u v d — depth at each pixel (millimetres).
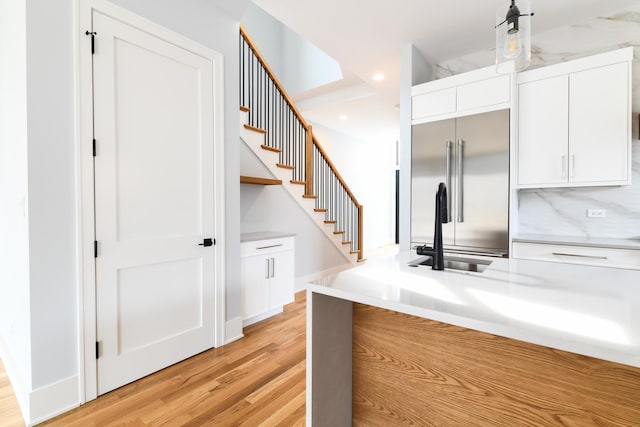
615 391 835
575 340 660
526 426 958
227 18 2547
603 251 2283
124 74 1903
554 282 1147
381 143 8312
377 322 1280
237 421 1597
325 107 5371
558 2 2510
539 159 2652
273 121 4023
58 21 1635
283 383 1944
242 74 3580
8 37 1893
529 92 2701
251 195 3463
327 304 1208
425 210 3051
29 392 1562
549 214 2916
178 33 2186
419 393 1174
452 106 2912
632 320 771
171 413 1655
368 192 7980
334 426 1236
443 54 3369
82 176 1723
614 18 2637
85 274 1736
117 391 1847
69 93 1675
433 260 1392
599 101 2406
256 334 2709
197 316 2324
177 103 2191
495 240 2695
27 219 1557
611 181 2367
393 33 2977
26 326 1628
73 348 1695
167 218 2135
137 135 1971
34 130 1562
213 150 2438
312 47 5203
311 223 4316
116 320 1871
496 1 2492
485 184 2740
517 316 803
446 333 1112
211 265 2422
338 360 1261
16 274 1858
